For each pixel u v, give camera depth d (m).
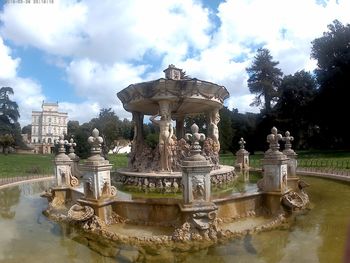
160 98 11.20
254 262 5.20
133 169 12.55
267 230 6.96
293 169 11.19
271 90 55.75
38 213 9.50
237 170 16.84
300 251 5.58
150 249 6.02
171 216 7.27
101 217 7.45
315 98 40.41
